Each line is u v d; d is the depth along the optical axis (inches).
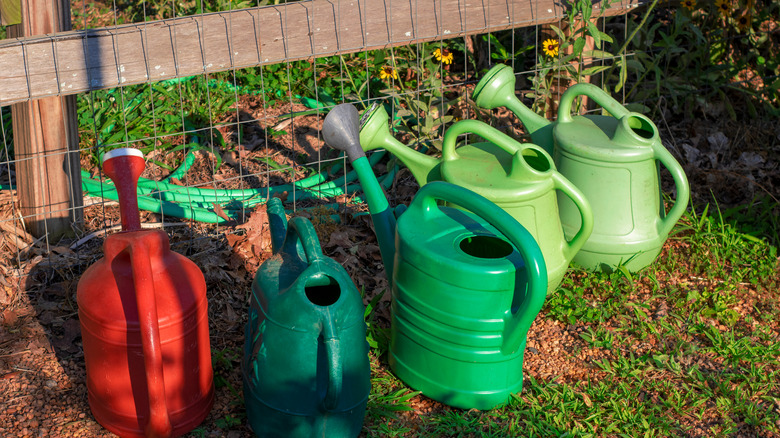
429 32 106.3
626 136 97.1
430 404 90.1
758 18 124.7
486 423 88.3
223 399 89.4
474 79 129.0
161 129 118.8
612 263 100.7
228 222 106.6
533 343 95.8
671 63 129.6
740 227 108.2
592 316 97.5
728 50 126.9
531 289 83.3
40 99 98.7
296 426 83.7
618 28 132.7
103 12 143.2
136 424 84.3
